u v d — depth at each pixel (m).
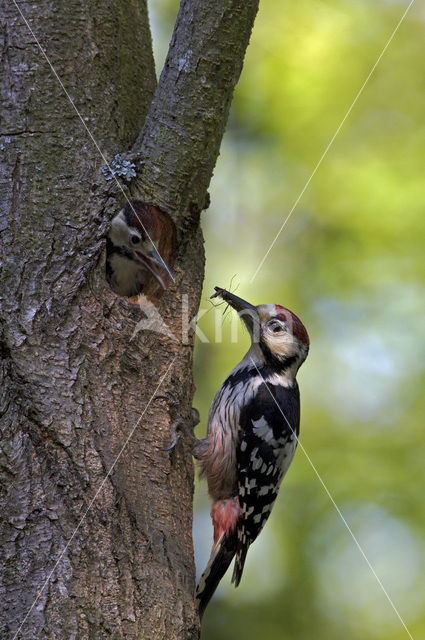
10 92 8.07
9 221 7.69
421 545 13.61
